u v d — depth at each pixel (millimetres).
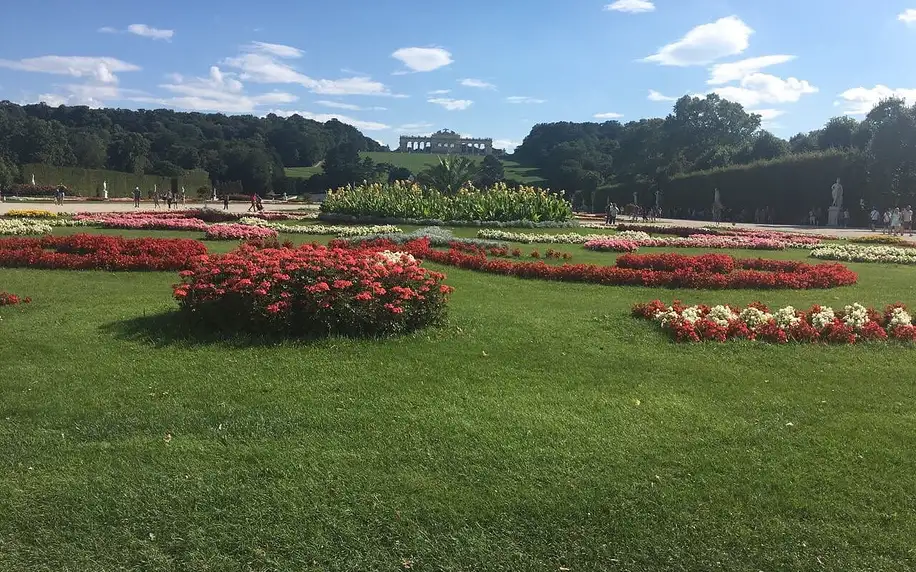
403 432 4547
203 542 3365
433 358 6285
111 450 4254
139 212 29250
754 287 11578
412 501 3709
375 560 3258
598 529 3516
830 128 61688
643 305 8875
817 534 3496
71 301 8930
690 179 57844
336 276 7137
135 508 3615
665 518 3613
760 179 50844
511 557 3301
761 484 3947
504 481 3932
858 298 10719
